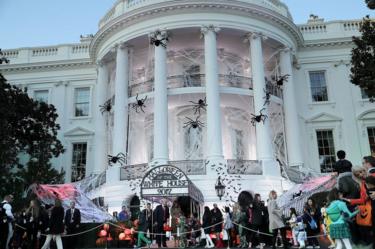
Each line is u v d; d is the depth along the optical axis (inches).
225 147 982.4
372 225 262.7
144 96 919.0
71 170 1146.7
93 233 574.2
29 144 968.3
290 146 954.7
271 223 461.1
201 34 919.0
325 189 609.9
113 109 1013.2
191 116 988.6
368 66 722.2
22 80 1232.8
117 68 960.3
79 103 1210.6
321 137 1080.8
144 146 1015.0
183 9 910.4
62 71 1229.7
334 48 1125.1
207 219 557.6
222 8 912.9
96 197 857.5
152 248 523.2
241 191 780.0
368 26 749.3
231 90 906.7
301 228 504.1
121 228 574.9
